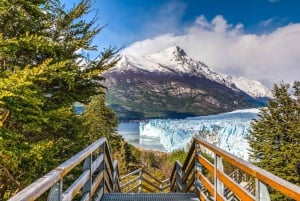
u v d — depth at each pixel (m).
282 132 21.84
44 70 6.73
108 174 6.43
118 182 8.93
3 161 6.85
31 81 6.38
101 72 8.23
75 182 3.18
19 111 6.57
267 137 22.28
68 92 8.09
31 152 6.85
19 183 7.48
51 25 8.38
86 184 3.86
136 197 6.03
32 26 8.21
